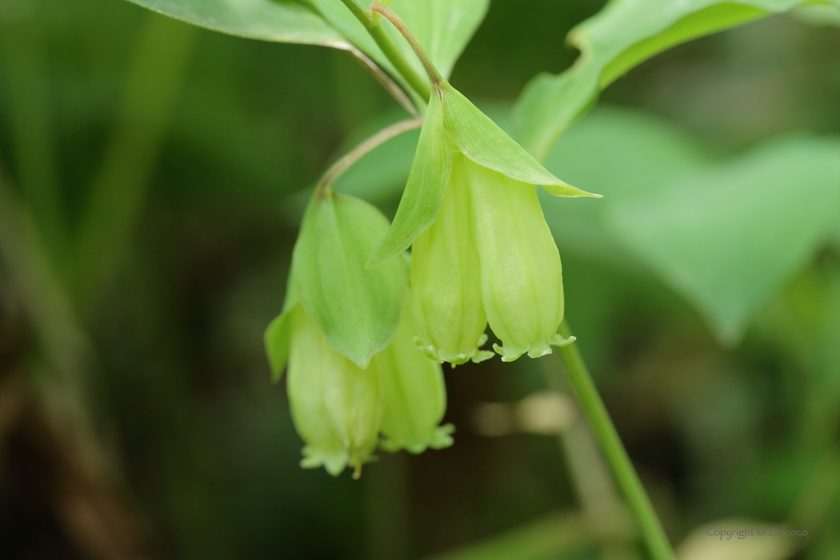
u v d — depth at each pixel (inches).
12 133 18.5
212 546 18.2
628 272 18.1
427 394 9.8
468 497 19.5
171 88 18.6
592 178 17.6
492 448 19.7
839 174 12.5
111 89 19.4
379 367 9.7
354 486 19.1
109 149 18.7
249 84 21.0
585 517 15.6
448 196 9.1
